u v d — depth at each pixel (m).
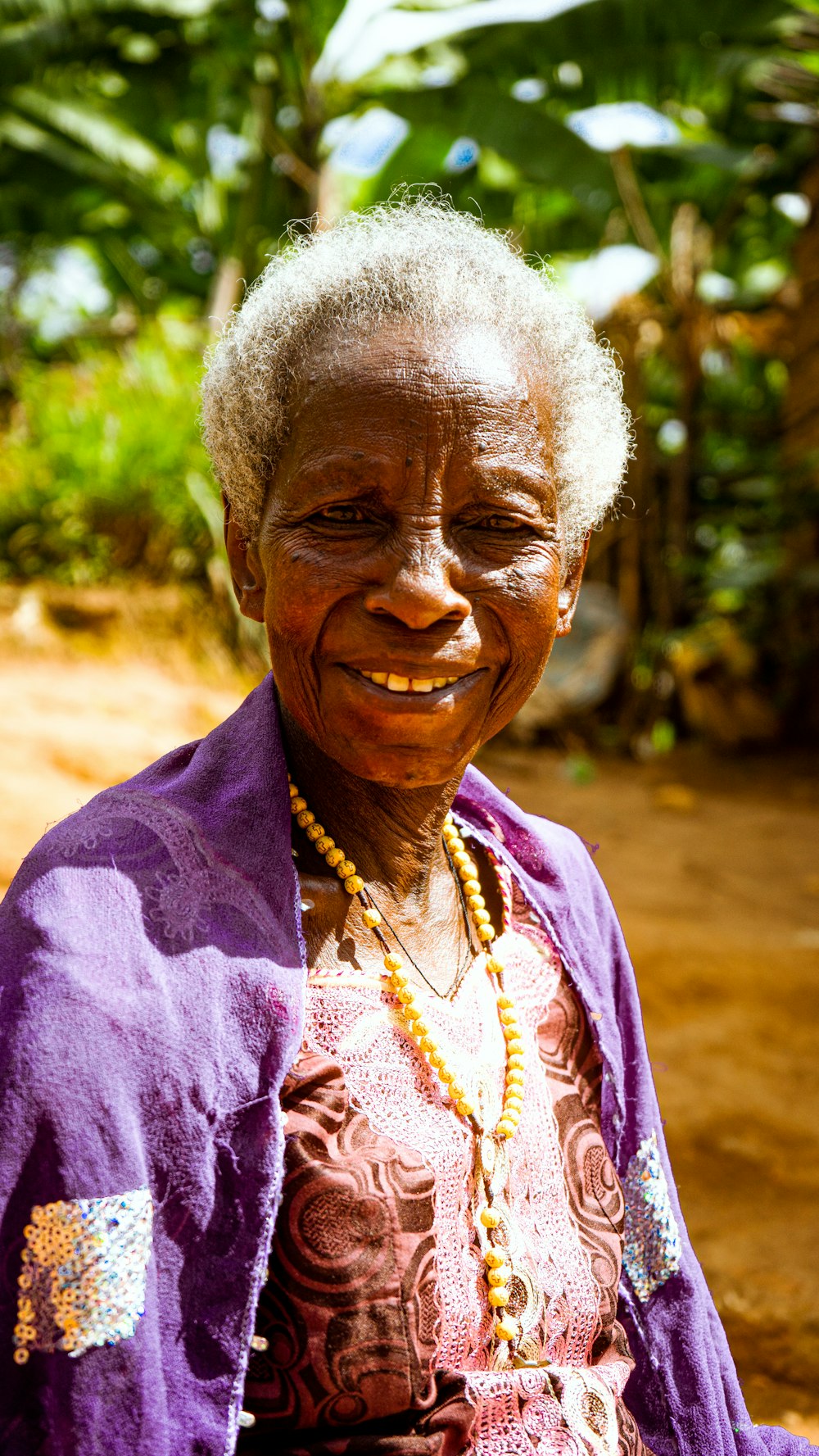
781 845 7.11
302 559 1.07
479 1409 1.08
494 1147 1.17
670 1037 4.52
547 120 7.78
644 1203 1.43
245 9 8.34
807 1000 4.78
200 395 1.23
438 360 1.06
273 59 8.73
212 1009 1.01
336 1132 1.06
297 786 1.26
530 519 1.11
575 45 8.04
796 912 5.92
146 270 11.61
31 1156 0.93
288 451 1.10
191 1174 0.98
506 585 1.11
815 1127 4.00
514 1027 1.25
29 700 5.39
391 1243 1.03
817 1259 3.32
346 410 1.05
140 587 6.64
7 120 9.40
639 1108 1.45
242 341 1.15
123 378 7.80
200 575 6.74
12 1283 0.92
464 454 1.06
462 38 8.34
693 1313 1.41
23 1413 0.92
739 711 9.62
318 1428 1.02
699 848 6.93
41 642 6.09
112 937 1.01
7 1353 0.92
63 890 1.02
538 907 1.37
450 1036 1.20
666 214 10.09
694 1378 1.38
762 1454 1.41
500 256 1.18
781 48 8.34
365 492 1.06
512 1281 1.13
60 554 6.77
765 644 9.88
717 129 9.91
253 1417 1.00
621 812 7.62
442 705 1.09
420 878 1.28
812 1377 2.87
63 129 9.16
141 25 8.42
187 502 6.77
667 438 10.84
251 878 1.10
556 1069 1.31
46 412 7.57
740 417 10.55
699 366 9.78
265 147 9.16
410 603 1.04
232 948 1.05
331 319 1.08
